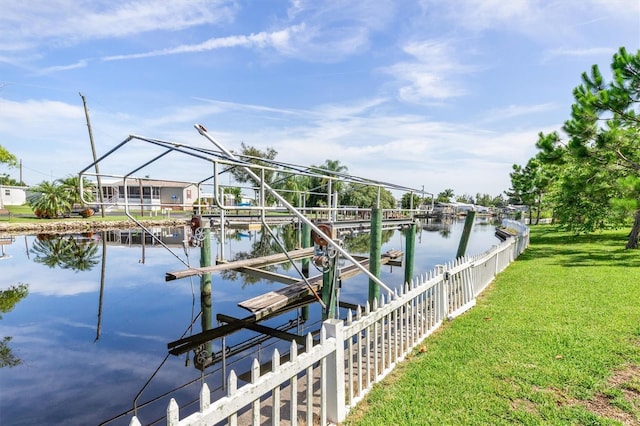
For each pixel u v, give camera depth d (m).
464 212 59.34
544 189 27.14
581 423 2.75
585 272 8.42
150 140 4.69
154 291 9.83
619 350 3.97
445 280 5.25
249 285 10.45
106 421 3.90
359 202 37.28
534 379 3.42
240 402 2.01
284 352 6.01
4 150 33.28
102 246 18.84
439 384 3.42
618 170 9.81
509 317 5.30
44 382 4.80
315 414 3.02
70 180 30.38
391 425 2.81
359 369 3.22
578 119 9.41
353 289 9.67
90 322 7.34
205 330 6.93
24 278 11.44
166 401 4.35
